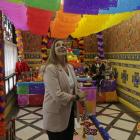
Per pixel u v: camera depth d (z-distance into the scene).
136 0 2.18
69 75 1.55
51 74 1.36
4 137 2.00
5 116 3.65
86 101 3.80
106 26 3.76
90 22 3.30
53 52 1.48
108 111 4.16
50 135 1.48
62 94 1.32
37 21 3.23
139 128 2.39
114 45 5.52
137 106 4.01
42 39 6.55
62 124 1.43
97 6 2.14
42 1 2.07
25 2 2.04
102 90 4.89
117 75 5.29
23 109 4.34
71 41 6.80
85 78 4.55
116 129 3.05
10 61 4.62
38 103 4.55
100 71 5.37
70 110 1.49
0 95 2.23
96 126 3.13
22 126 3.17
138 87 3.97
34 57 6.55
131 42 4.34
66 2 2.09
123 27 4.83
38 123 3.34
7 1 2.21
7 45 4.25
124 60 4.76
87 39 6.78
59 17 2.97
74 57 5.41
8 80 4.14
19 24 3.81
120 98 5.03
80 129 2.98
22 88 4.48
